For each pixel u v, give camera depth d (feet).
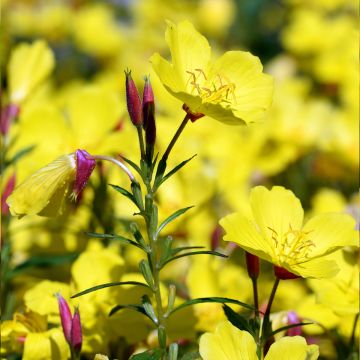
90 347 2.33
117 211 2.66
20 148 2.65
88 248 2.63
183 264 2.77
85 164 2.12
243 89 2.17
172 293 2.15
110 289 2.38
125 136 2.59
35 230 2.79
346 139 3.14
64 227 2.70
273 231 2.17
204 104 2.08
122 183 2.64
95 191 2.58
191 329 2.37
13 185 2.50
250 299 2.62
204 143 3.24
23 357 2.30
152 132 2.12
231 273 2.67
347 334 2.43
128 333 2.36
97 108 2.64
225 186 3.02
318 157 3.27
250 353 2.10
